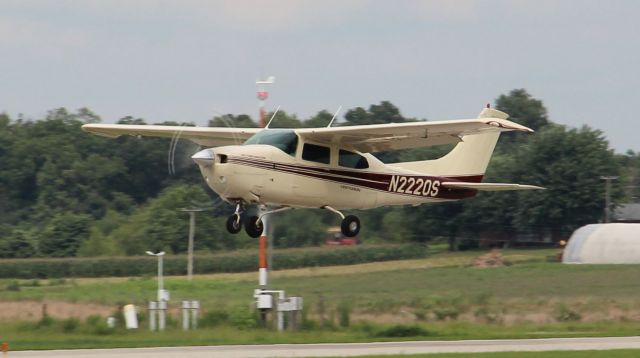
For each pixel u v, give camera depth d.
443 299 98.62
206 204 163.38
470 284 113.56
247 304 89.69
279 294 82.94
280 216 134.38
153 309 81.31
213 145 82.06
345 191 73.56
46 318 80.50
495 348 64.81
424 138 72.31
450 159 82.31
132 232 165.00
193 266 142.62
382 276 122.75
